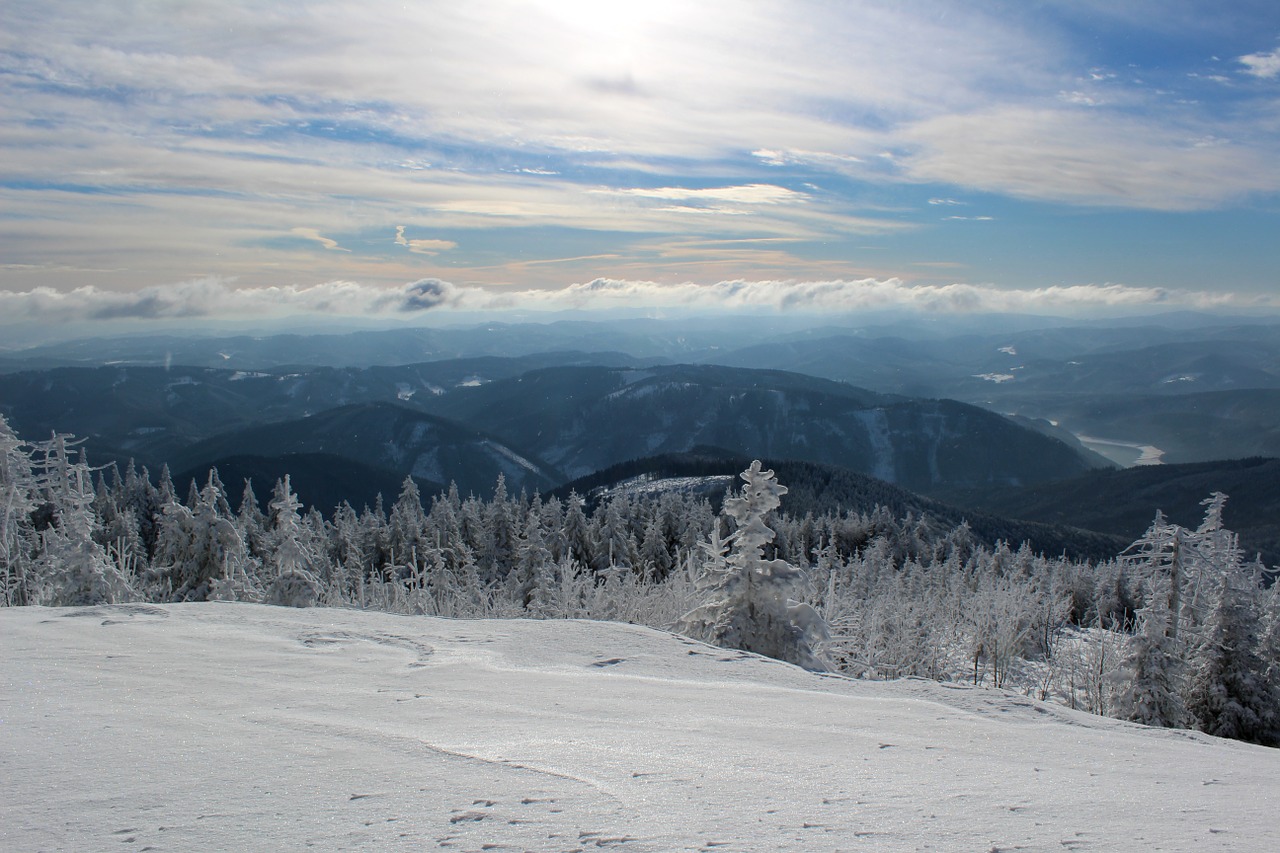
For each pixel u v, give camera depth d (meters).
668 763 4.25
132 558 38.31
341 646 8.23
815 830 3.13
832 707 6.52
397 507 58.62
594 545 58.28
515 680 6.95
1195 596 24.22
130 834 2.95
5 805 3.26
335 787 3.61
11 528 23.50
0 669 6.25
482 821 3.15
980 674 26.02
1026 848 2.95
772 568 13.55
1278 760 5.77
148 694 5.66
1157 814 3.57
